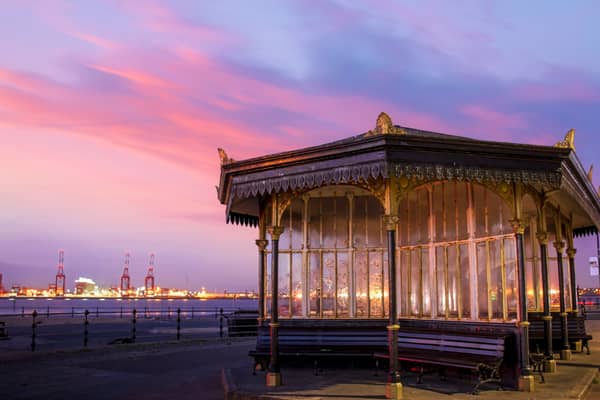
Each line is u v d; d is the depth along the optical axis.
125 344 21.56
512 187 11.09
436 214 13.16
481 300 11.98
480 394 9.99
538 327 15.28
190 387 12.52
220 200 14.20
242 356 18.75
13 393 11.88
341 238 14.46
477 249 12.22
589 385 11.41
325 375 12.31
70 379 13.84
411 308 13.52
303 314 14.32
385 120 9.71
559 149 10.43
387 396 9.75
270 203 14.19
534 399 9.58
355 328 13.48
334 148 10.16
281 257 14.62
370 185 10.63
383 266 14.11
